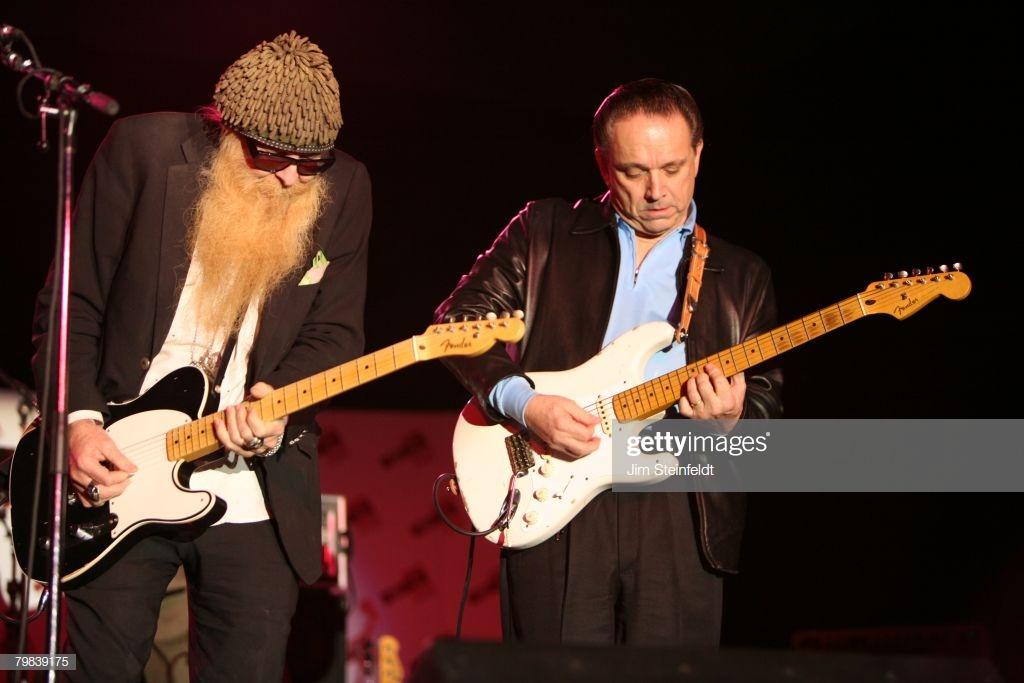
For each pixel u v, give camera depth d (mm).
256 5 5191
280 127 2744
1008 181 5039
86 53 5203
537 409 2875
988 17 5047
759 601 6043
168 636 3955
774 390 3059
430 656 1778
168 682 3928
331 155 2896
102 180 2859
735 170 6082
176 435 2797
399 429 6371
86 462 2686
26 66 2543
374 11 5340
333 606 4902
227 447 2729
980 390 5270
